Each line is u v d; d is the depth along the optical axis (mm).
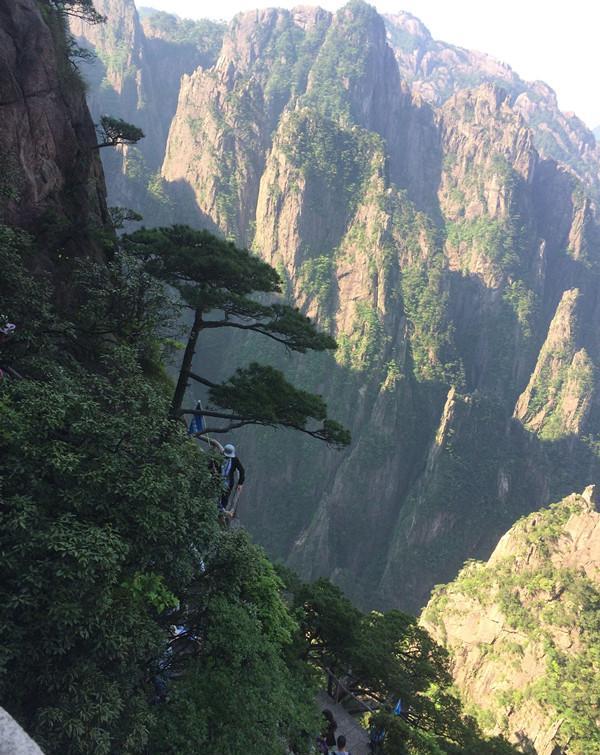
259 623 12227
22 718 7789
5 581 7977
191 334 21500
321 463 178250
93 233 22016
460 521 165875
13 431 8867
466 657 101250
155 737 9531
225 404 21094
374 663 27516
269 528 174000
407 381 193125
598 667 89938
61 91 23031
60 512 8805
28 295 13891
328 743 15953
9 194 17906
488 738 39875
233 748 10047
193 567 10992
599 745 80375
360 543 171875
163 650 10102
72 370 14992
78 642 8219
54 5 29078
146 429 10484
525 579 103562
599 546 104250
